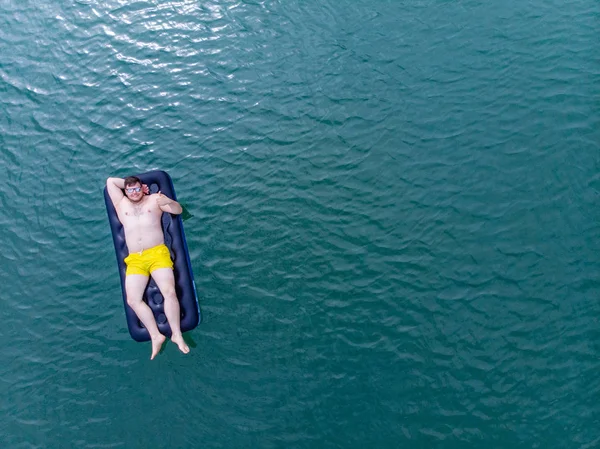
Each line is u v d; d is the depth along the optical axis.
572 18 9.03
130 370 6.60
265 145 8.19
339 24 9.35
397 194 7.59
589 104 8.09
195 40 9.41
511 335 6.44
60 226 7.77
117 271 7.30
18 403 6.48
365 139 8.11
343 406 6.18
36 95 9.09
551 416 5.96
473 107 8.26
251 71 8.95
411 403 6.12
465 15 9.26
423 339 6.50
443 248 7.10
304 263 7.15
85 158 8.35
